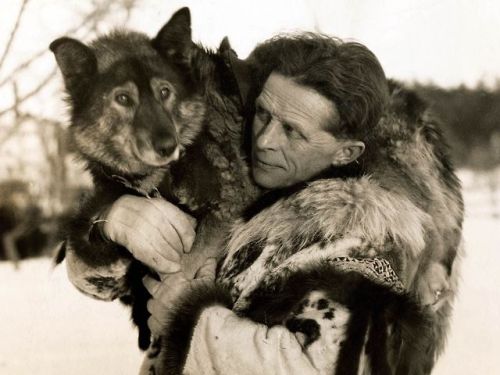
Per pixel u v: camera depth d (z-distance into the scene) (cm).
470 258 842
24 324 626
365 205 232
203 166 300
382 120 285
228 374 213
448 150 317
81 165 338
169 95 324
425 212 277
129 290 287
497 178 1309
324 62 240
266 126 250
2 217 884
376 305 208
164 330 231
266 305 222
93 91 329
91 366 527
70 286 766
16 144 876
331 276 212
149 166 309
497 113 1202
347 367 204
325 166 252
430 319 221
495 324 641
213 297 229
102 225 271
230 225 294
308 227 231
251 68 282
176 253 253
